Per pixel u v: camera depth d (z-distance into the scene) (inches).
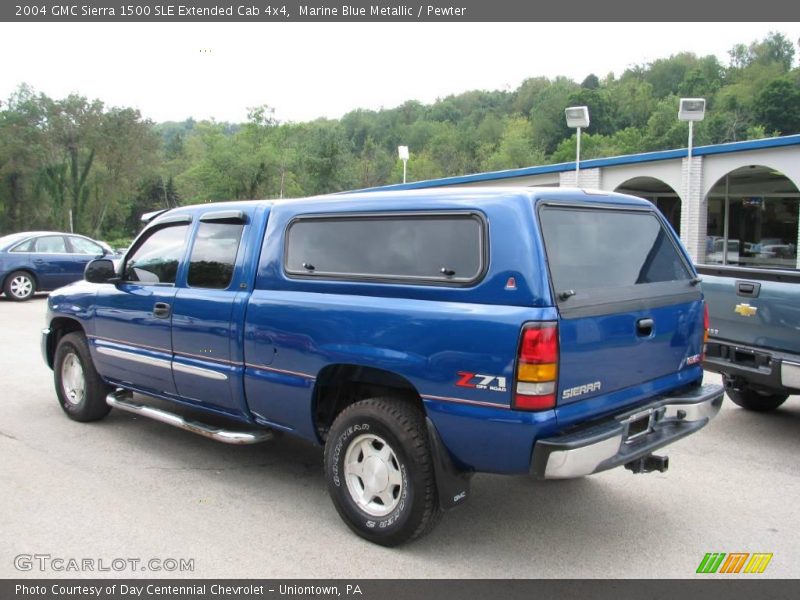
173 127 6633.9
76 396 240.2
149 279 205.6
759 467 201.3
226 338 176.6
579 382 133.6
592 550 148.9
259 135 2652.6
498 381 128.2
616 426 137.3
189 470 195.2
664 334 157.6
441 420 136.3
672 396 161.2
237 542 150.6
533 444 127.4
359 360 147.3
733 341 232.4
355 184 2645.2
